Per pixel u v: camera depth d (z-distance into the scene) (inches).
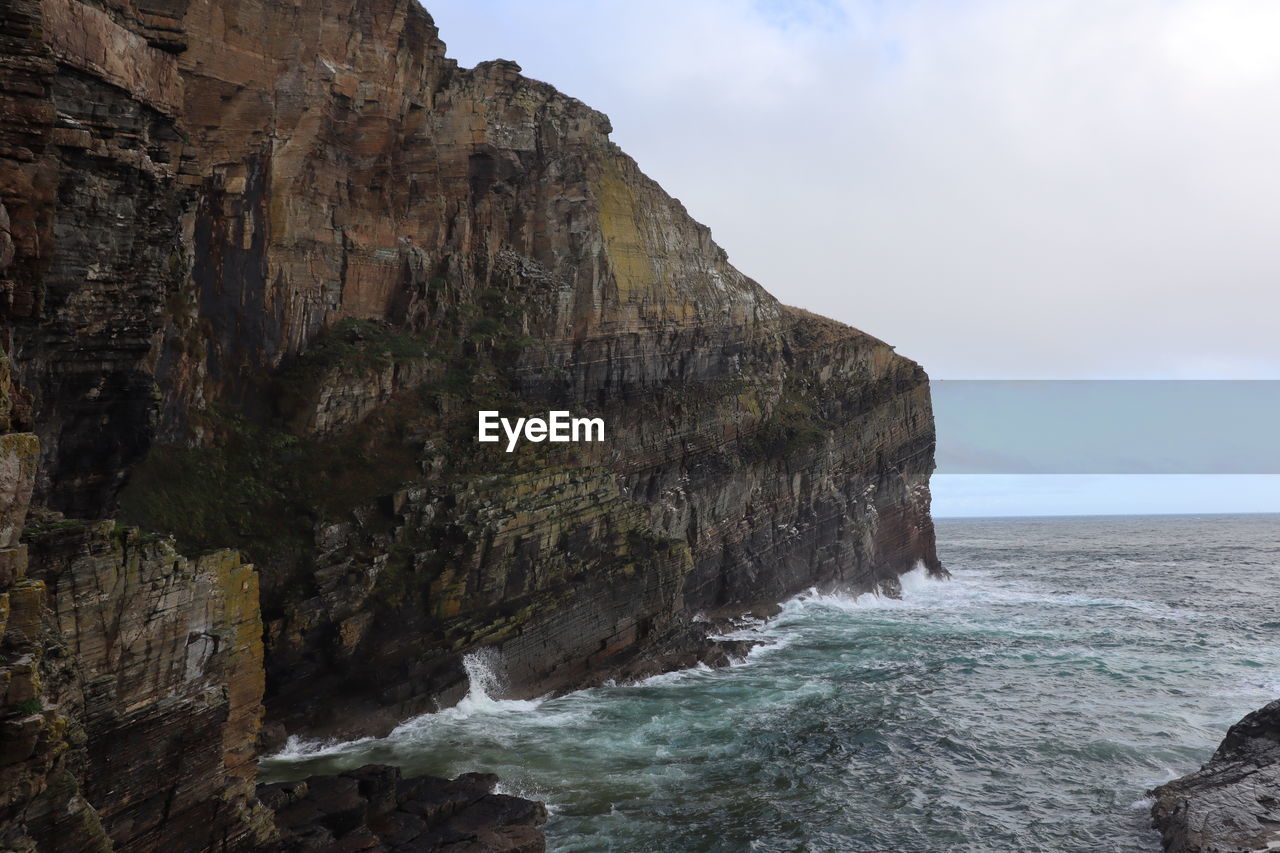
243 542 1186.6
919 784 1060.5
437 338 1622.8
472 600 1304.1
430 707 1221.1
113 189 773.3
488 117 1822.1
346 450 1374.3
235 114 1304.1
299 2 1369.3
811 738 1212.5
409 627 1233.4
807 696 1418.6
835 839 911.0
